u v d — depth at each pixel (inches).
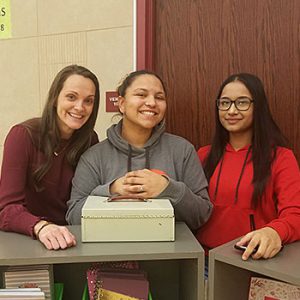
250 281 41.5
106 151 52.9
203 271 39.4
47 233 41.0
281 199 49.2
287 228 41.5
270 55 68.6
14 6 78.5
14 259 37.4
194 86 73.6
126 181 46.0
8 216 45.0
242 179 53.8
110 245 40.5
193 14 72.2
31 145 51.2
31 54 78.5
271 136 54.4
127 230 41.3
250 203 52.9
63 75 52.6
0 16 79.6
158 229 41.4
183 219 48.9
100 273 45.6
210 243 54.6
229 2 70.0
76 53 75.1
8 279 42.4
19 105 80.7
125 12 71.1
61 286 47.6
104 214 41.0
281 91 68.6
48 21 76.4
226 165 56.1
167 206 42.2
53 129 52.4
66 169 54.8
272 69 68.7
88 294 45.6
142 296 43.8
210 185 56.1
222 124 56.8
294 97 67.8
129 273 45.9
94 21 73.1
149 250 39.2
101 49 73.2
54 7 75.6
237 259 37.2
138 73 53.7
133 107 51.6
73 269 50.6
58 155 53.6
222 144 57.9
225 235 53.7
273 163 52.5
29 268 42.6
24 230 43.2
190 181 51.8
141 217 41.1
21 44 79.0
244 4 69.3
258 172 52.5
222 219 54.1
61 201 54.8
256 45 69.2
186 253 38.8
